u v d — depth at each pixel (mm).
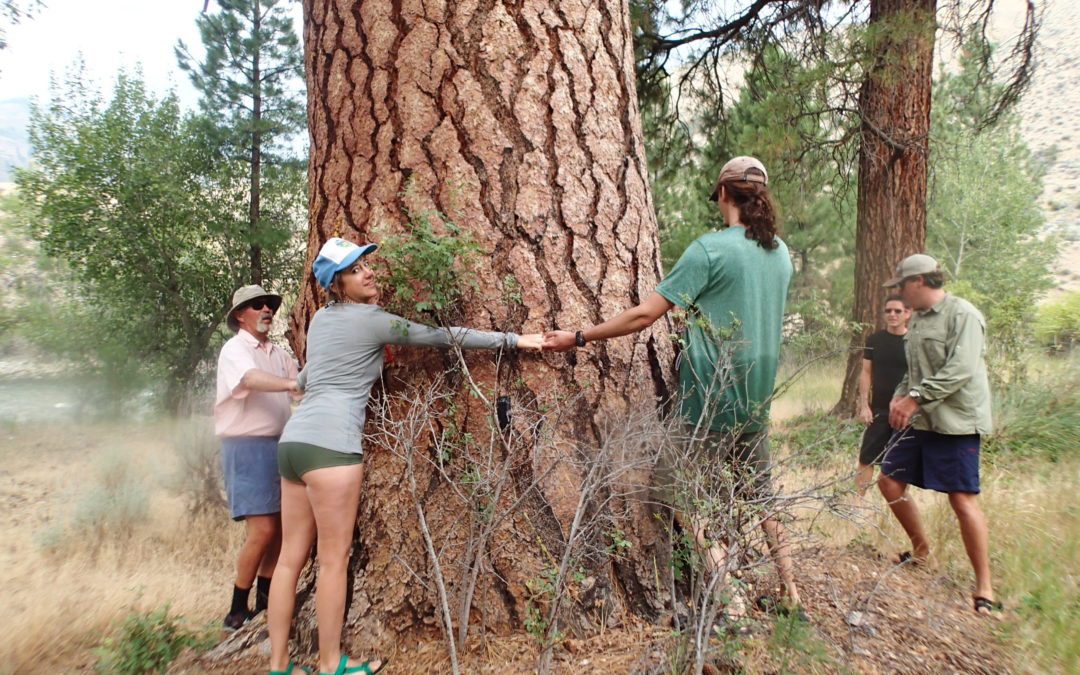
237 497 3475
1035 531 3988
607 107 3258
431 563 2930
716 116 11250
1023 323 9750
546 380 2998
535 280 3021
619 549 2959
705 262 2783
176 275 15992
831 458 3648
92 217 15367
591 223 3131
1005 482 5016
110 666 2988
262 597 3621
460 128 3035
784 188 9664
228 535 5680
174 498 6883
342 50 3258
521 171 3039
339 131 3273
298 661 2955
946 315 3490
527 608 2754
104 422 15008
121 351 15398
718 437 2844
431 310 2877
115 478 7711
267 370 3664
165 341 16094
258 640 3186
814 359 2998
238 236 16219
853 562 3633
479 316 2980
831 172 10148
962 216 16219
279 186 16922
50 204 14992
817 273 13820
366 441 3070
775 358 2938
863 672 2605
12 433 13344
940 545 3844
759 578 2967
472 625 2891
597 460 2658
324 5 3383
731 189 2914
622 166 3285
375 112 3143
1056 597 3168
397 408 3006
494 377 2971
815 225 13773
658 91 11008
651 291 3314
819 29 9023
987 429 3363
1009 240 16203
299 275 17438
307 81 3594
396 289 2793
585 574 2885
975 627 3059
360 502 3076
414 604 2936
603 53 3273
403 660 2824
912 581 3518
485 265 2994
